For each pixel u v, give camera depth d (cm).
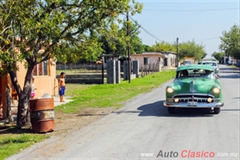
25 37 919
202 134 830
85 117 1154
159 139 786
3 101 1164
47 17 866
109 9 955
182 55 8812
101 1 927
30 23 841
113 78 2753
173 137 803
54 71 1945
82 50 1076
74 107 1414
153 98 1677
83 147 737
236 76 3688
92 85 2705
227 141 755
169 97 1106
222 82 2741
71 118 1146
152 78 3378
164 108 1312
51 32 883
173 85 1123
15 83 1012
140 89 2208
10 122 1102
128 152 683
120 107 1377
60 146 754
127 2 955
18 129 972
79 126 988
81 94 1973
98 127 959
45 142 799
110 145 746
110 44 1111
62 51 998
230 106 1320
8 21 851
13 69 896
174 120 1035
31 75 1024
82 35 1055
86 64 5103
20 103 1012
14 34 852
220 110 1213
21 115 1011
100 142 777
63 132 909
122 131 892
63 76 1625
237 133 836
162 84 2620
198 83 1103
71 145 759
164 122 1005
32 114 909
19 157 674
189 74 1245
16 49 910
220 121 1004
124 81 2995
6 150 725
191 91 1080
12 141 811
